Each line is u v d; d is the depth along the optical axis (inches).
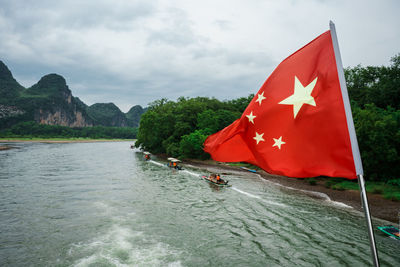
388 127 1346.0
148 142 3599.9
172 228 809.5
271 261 620.7
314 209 1000.2
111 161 2551.7
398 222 868.6
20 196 1154.7
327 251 667.4
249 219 889.5
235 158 293.1
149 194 1206.3
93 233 768.3
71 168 2018.9
